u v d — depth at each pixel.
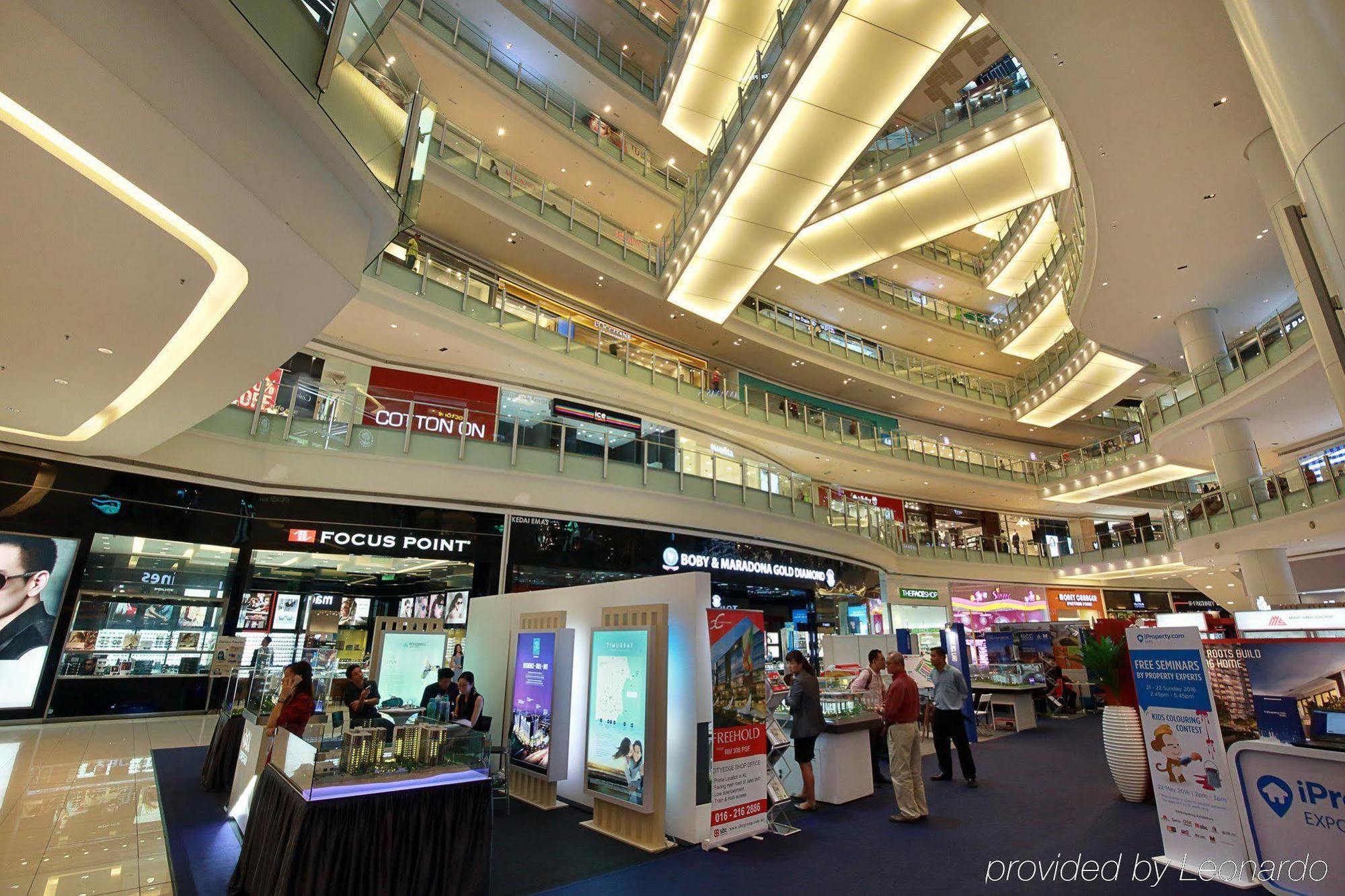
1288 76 2.74
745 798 5.40
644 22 20.59
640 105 19.02
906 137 15.20
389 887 3.49
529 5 17.16
